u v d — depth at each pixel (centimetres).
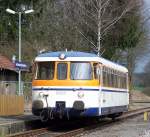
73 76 2291
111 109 2652
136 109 4841
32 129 2475
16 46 5547
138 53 5878
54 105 2277
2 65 4594
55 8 5069
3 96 3234
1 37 5503
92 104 2284
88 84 2281
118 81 2884
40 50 5056
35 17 5428
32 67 2366
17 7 5466
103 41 4800
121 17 4581
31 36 5456
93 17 4394
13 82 4206
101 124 2738
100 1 4197
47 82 2298
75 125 2698
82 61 2311
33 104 2322
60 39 4681
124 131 2291
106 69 2517
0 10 5459
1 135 1961
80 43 4556
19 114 3381
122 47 5012
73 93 2267
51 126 2497
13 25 5472
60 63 2316
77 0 4572
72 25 4616
